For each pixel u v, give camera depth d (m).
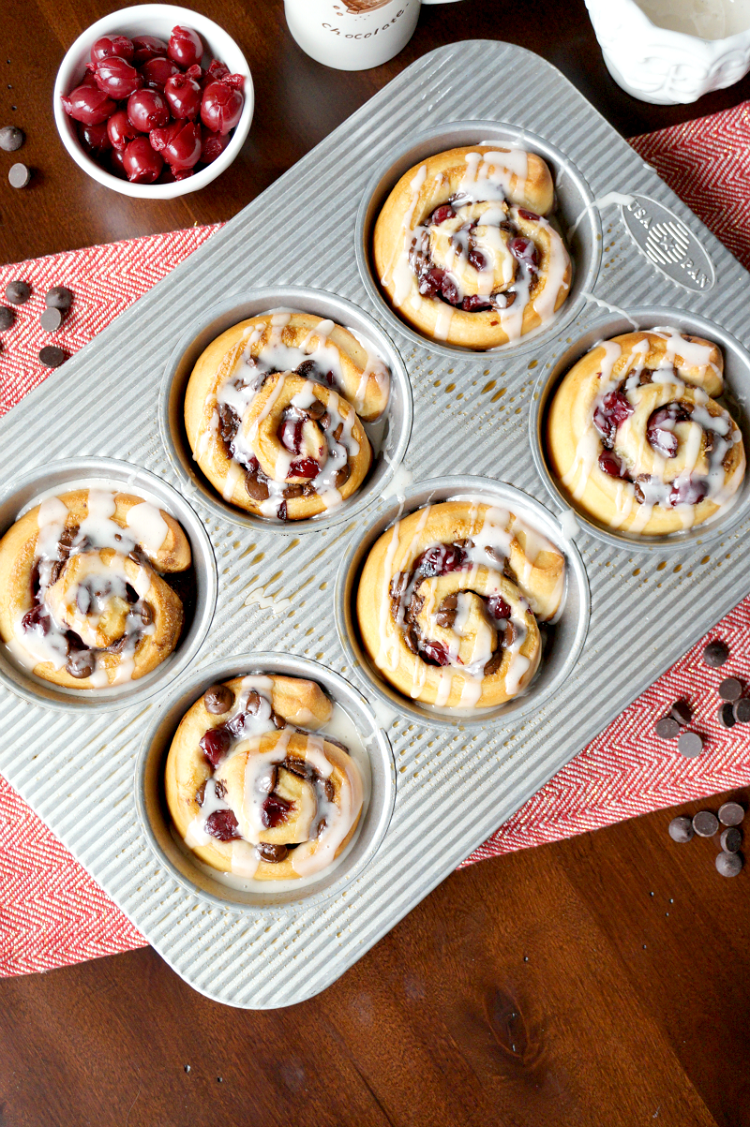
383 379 0.85
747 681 0.89
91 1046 0.87
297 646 0.82
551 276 0.85
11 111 0.90
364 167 0.85
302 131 0.90
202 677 0.82
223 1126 0.87
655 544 0.84
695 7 0.87
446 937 0.88
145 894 0.81
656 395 0.83
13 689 0.81
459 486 0.84
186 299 0.84
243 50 0.90
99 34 0.86
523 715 0.82
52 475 0.83
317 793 0.82
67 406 0.83
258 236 0.85
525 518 0.84
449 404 0.84
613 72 0.90
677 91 0.87
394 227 0.85
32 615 0.82
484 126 0.85
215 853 0.81
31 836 0.86
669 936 0.88
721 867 0.88
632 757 0.88
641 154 0.89
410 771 0.82
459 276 0.84
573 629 0.84
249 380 0.83
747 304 0.85
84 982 0.87
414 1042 0.87
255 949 0.80
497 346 0.85
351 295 0.84
